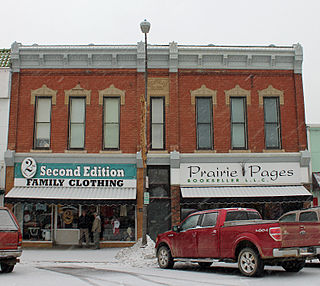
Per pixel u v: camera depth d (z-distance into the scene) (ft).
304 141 69.56
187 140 68.95
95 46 70.95
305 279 34.01
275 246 34.12
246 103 70.33
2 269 39.22
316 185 67.62
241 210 40.78
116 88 70.03
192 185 67.62
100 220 65.62
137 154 67.10
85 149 68.28
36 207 68.54
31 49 69.72
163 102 69.97
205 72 70.79
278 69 71.36
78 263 49.44
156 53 69.97
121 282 32.40
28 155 67.46
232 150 68.64
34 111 69.36
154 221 66.90
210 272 40.19
